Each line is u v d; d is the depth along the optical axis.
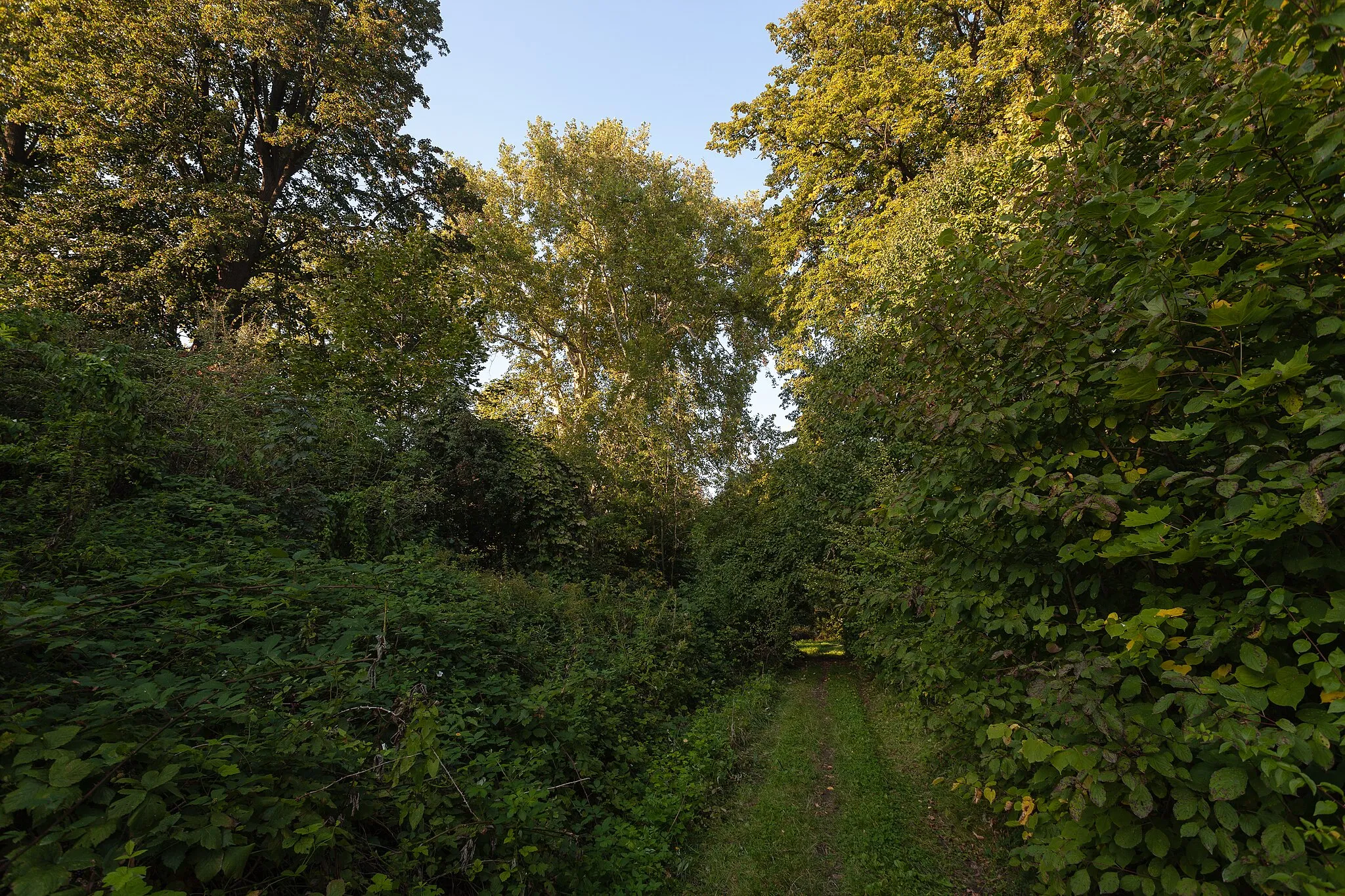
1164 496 2.59
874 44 17.42
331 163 18.98
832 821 5.14
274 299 17.53
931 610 3.63
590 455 15.02
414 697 3.10
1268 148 2.02
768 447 18.33
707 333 29.27
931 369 3.83
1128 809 2.36
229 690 2.86
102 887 1.77
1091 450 2.97
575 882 3.62
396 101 18.81
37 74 13.95
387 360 12.93
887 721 8.09
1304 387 2.16
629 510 14.36
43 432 5.09
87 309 13.63
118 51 14.74
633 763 5.79
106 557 4.04
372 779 2.84
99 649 3.09
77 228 14.46
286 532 7.02
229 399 8.35
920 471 3.73
